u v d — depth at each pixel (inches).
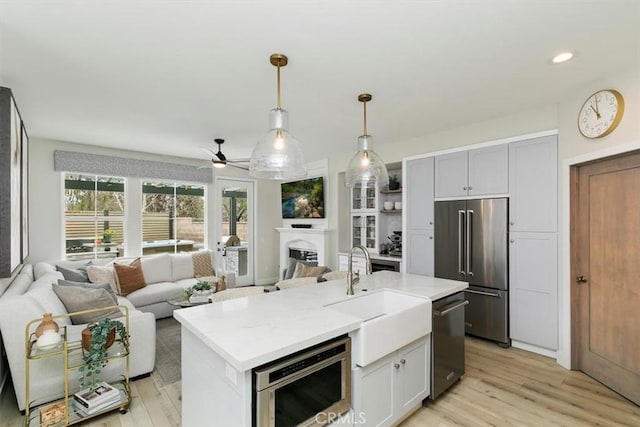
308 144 189.3
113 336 93.4
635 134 92.6
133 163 202.2
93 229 192.9
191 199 231.6
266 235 269.7
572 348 118.0
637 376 95.9
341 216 223.9
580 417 90.2
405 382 85.9
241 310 80.0
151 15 68.0
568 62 91.4
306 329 66.2
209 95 113.0
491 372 116.1
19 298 91.6
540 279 129.3
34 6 64.4
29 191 171.5
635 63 92.1
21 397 89.6
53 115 133.2
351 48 82.5
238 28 73.2
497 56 87.4
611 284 105.3
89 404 86.4
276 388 56.0
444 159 161.0
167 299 175.3
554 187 125.3
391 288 104.5
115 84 103.4
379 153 194.4
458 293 109.1
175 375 114.0
